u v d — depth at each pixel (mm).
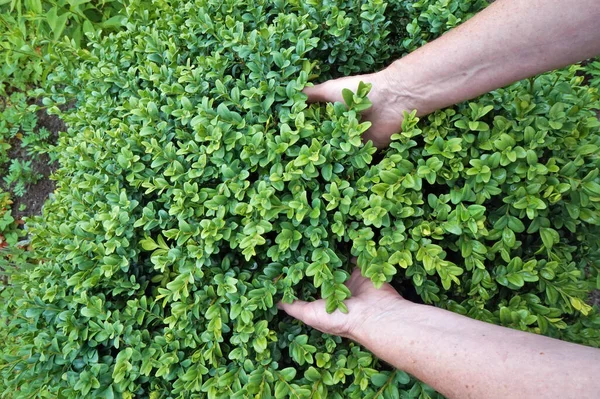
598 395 809
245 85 1640
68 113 2115
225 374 1395
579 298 1409
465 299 1547
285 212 1459
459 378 1009
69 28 3227
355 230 1438
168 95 1812
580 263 1556
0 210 3459
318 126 1573
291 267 1427
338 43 1704
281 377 1383
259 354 1415
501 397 924
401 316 1244
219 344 1525
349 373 1384
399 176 1423
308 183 1482
